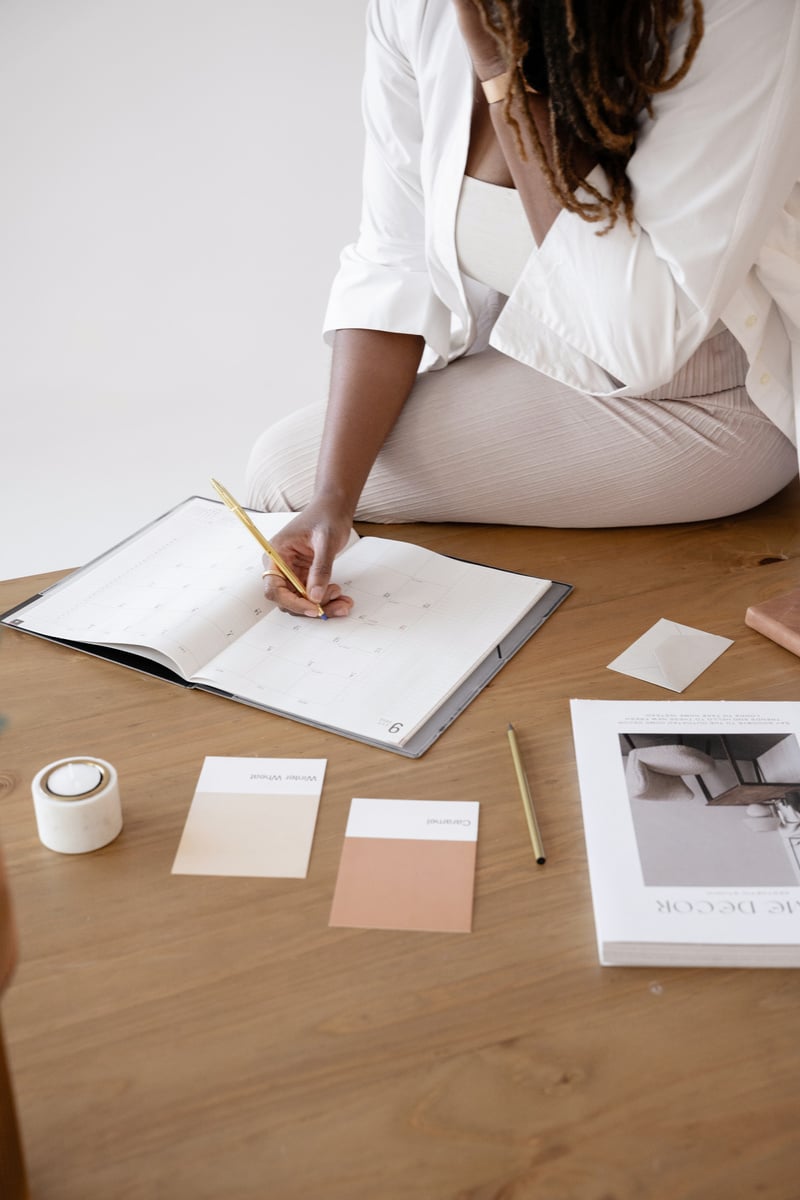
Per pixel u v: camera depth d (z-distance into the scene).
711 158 1.23
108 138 2.86
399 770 1.07
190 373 3.07
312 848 0.99
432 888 0.94
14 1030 0.84
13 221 2.93
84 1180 0.74
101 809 0.98
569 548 1.48
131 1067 0.81
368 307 1.56
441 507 1.55
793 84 1.20
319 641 1.25
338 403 1.54
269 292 3.06
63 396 3.01
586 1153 0.74
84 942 0.91
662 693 1.15
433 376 1.61
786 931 0.86
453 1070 0.80
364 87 1.54
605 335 1.36
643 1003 0.84
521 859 0.97
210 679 1.20
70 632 1.28
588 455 1.49
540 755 1.08
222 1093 0.79
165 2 2.72
